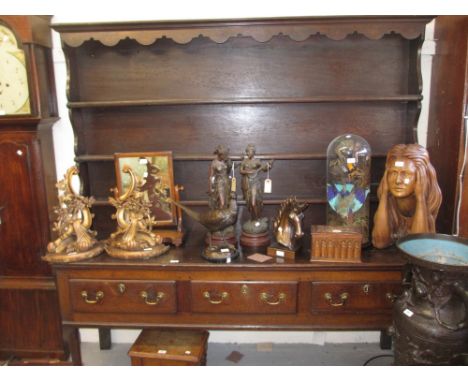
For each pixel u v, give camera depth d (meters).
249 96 1.88
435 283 1.22
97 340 2.27
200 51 1.85
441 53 1.75
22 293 1.92
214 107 1.89
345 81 1.85
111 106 1.82
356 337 2.23
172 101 1.78
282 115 1.89
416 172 1.51
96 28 1.62
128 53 1.85
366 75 1.84
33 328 1.95
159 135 1.92
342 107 1.87
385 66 1.83
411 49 1.78
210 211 1.60
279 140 1.91
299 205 1.62
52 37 1.85
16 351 1.98
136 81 1.87
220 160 1.61
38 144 1.77
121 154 1.81
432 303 1.24
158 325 1.62
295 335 2.23
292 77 1.86
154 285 1.58
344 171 1.66
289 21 1.58
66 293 1.62
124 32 1.63
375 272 1.53
